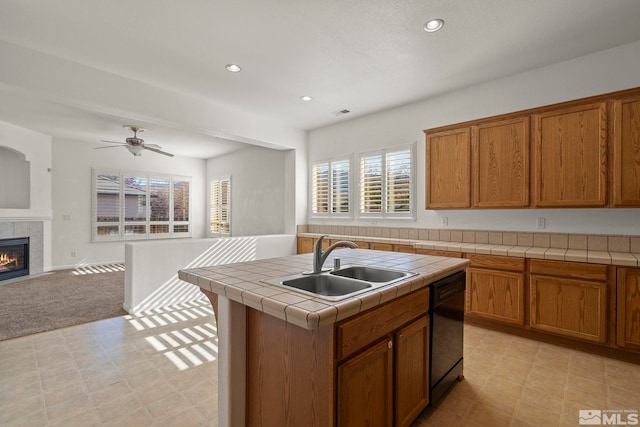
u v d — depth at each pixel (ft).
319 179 18.24
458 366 7.20
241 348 5.18
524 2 7.27
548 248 10.24
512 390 6.96
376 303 4.47
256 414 5.15
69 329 10.50
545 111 9.70
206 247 14.49
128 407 6.37
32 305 13.03
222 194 25.93
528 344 9.36
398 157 14.51
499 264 10.03
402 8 7.54
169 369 7.91
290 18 7.93
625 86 9.18
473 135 11.21
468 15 7.77
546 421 5.93
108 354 8.71
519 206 10.17
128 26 8.22
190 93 12.78
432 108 13.35
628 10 7.54
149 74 11.02
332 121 16.83
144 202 24.66
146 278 12.55
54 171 20.31
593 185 8.87
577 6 7.40
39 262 19.33
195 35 8.66
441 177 12.07
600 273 8.29
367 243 14.21
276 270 6.22
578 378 7.45
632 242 9.07
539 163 9.79
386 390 4.88
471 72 10.96
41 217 19.27
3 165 18.78
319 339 4.16
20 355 8.62
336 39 8.87
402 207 14.38
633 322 7.86
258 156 22.17
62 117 15.81
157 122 12.58
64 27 8.22
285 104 14.15
